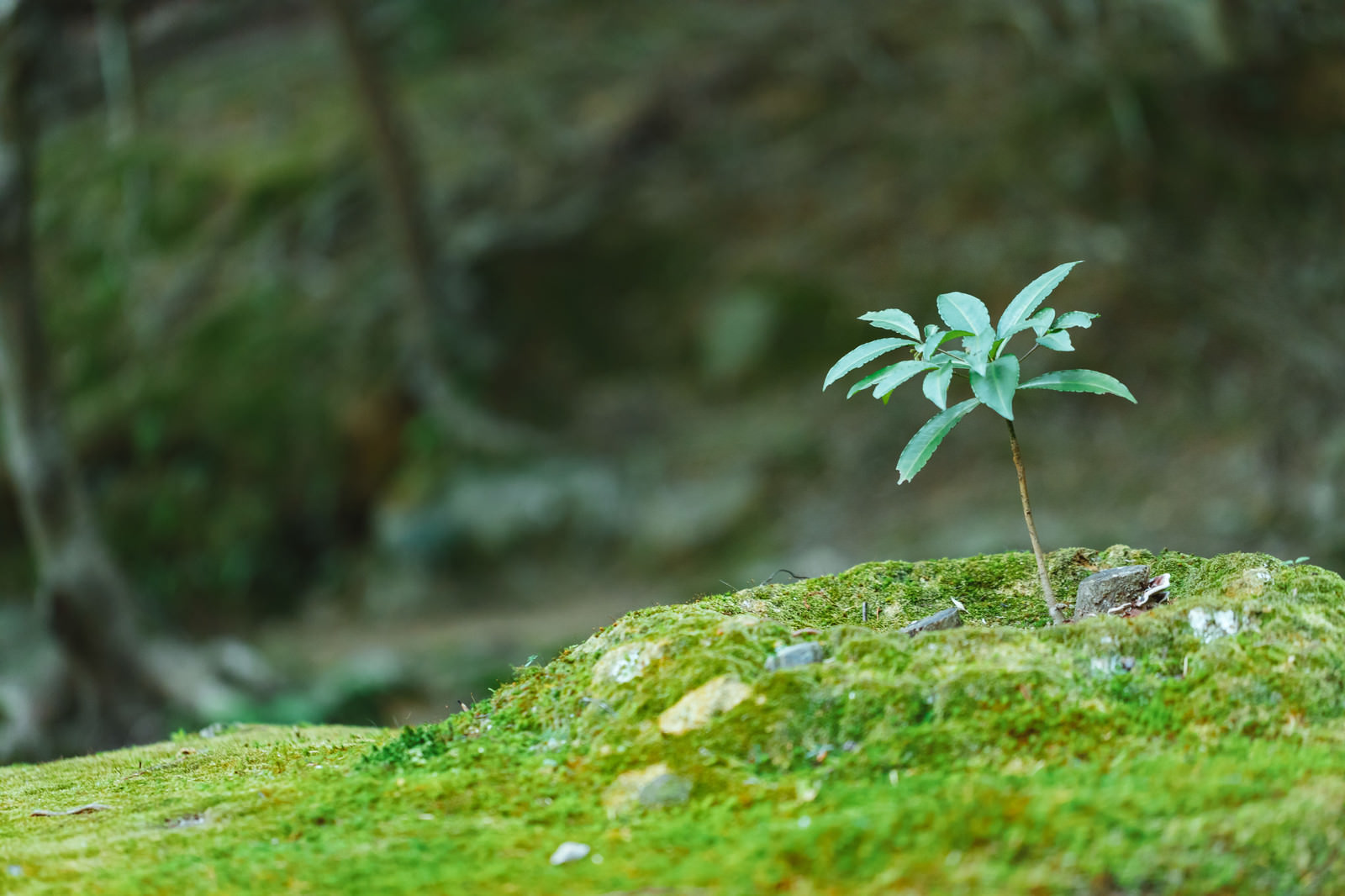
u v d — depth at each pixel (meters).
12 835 2.48
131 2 17.77
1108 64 16.16
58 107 20.25
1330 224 14.41
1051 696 2.28
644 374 16.17
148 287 17.59
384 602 14.68
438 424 15.78
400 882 1.91
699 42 19.45
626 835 2.04
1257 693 2.24
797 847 1.84
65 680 10.54
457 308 16.52
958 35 18.03
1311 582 2.47
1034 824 1.83
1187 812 1.87
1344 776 1.95
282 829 2.25
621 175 17.94
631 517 14.52
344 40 15.83
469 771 2.41
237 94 20.03
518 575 14.50
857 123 17.45
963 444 13.89
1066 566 3.15
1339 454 11.80
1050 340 2.38
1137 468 12.70
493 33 20.84
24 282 10.53
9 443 10.66
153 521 15.49
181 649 10.88
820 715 2.29
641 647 2.57
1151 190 15.02
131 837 2.33
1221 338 13.57
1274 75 15.52
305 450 15.69
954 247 15.38
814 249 16.22
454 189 18.00
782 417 14.99
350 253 17.41
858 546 13.11
